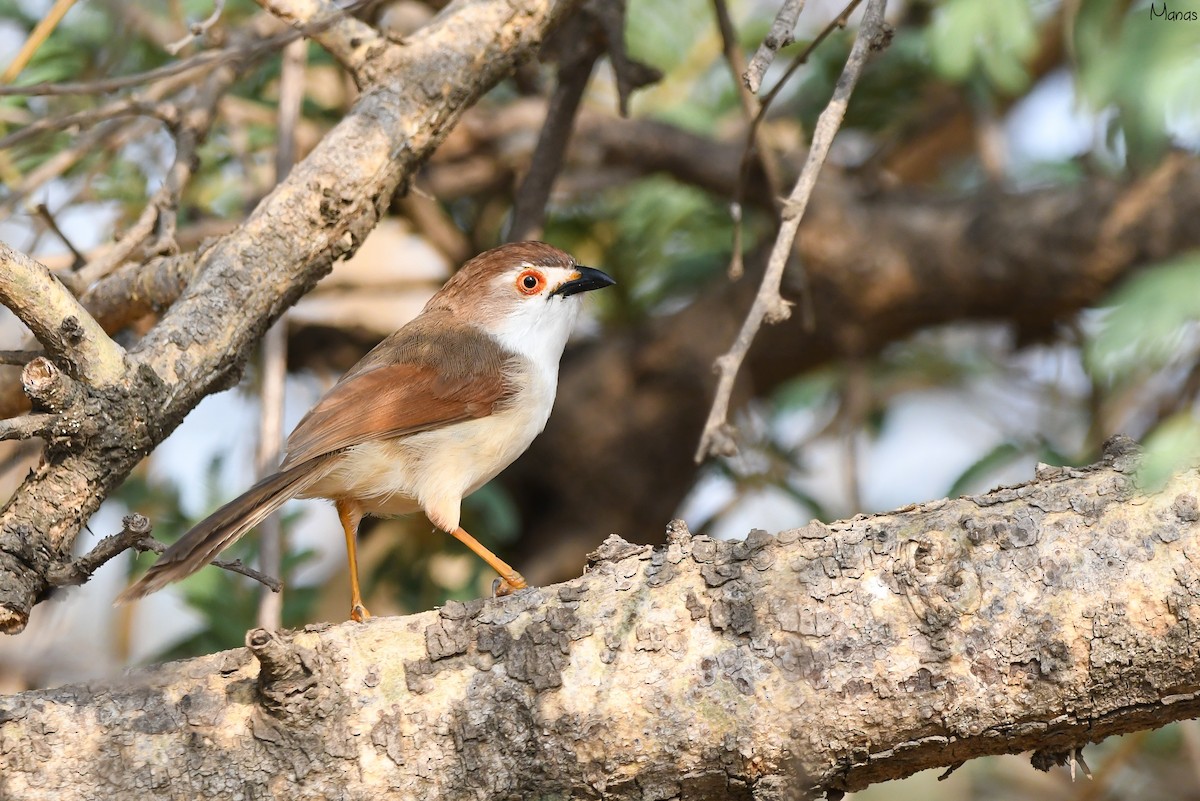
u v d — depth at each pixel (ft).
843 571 22.59
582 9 36.22
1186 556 21.88
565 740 22.11
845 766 22.44
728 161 44.96
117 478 25.76
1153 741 42.16
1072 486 22.97
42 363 24.32
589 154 45.75
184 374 26.73
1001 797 44.34
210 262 28.35
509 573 33.06
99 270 30.37
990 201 44.45
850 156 49.98
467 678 22.48
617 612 22.79
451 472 33.63
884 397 48.85
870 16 25.13
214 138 42.91
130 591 24.02
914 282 44.60
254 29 34.83
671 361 46.83
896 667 21.95
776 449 45.98
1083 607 21.81
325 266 29.35
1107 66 28.22
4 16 39.70
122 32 38.11
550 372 37.19
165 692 22.20
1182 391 32.78
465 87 30.96
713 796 22.71
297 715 21.80
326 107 43.83
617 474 47.73
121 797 21.39
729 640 22.39
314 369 48.65
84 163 40.06
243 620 36.81
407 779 22.02
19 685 34.30
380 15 36.60
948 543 22.52
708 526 44.75
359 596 33.09
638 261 48.14
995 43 34.99
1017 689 21.84
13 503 25.07
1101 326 26.09
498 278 37.32
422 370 33.81
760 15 47.55
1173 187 41.65
